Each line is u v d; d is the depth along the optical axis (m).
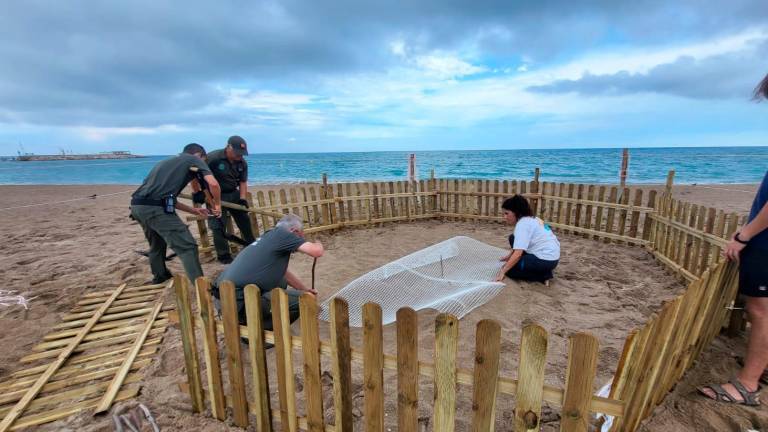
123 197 14.05
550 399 1.54
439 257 4.52
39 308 4.14
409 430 1.82
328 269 5.21
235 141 5.40
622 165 6.20
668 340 1.93
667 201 5.17
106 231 8.01
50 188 19.19
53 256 6.13
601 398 1.50
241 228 5.94
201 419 2.40
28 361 3.11
